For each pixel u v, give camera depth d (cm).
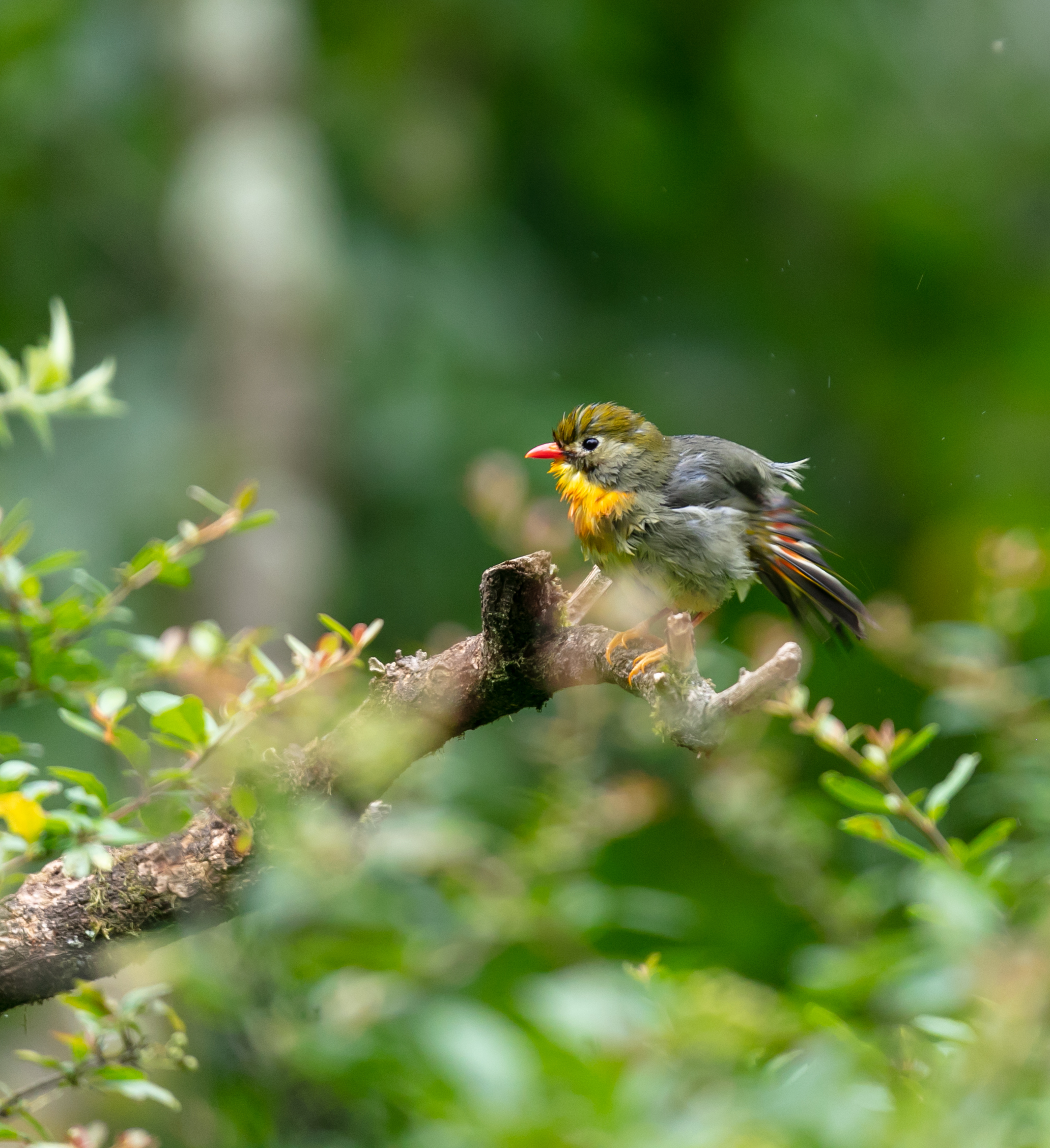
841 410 1905
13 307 1755
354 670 611
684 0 1923
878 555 1788
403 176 1838
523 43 1908
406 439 1667
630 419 821
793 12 1964
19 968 500
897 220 2005
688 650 524
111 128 1809
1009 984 456
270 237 1666
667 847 1011
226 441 1622
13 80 1773
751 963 951
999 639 802
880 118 2019
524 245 1880
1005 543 827
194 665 580
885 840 580
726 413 1838
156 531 1584
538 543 870
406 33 1917
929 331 1986
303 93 1822
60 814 464
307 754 545
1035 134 2058
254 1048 705
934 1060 519
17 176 1783
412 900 755
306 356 1664
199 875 516
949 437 1877
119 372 1702
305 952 720
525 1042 623
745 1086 546
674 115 1970
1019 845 762
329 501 1659
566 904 752
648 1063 581
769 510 788
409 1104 650
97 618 553
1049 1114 443
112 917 509
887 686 1327
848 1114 476
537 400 1723
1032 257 2028
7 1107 492
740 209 2000
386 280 1756
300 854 538
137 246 1816
